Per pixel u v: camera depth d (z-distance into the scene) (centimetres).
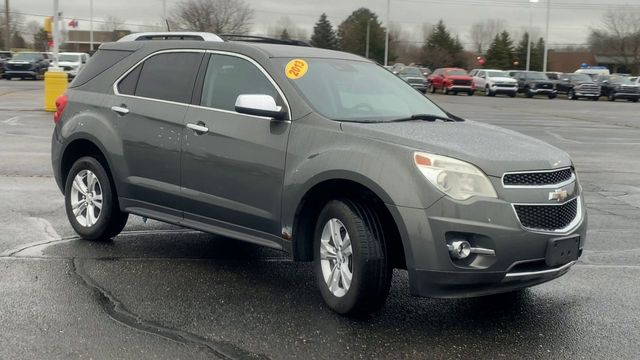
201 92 582
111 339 436
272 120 523
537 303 534
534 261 450
